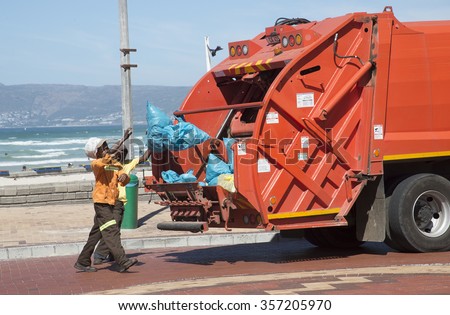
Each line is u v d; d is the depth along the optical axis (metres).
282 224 10.48
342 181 10.88
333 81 10.72
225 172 10.64
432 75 11.28
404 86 11.12
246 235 13.72
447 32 11.35
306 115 10.54
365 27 10.91
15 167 56.59
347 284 8.70
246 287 8.88
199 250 12.90
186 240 13.54
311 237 12.64
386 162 11.16
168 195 11.08
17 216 17.09
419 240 11.18
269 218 10.34
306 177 10.59
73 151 80.38
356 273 9.55
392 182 11.38
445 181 11.33
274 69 11.10
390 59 11.02
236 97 11.99
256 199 10.23
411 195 11.14
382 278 9.04
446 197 11.32
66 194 19.64
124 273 10.65
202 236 13.58
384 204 10.98
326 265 10.58
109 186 10.76
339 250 12.30
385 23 10.98
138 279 10.10
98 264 11.46
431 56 11.27
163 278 10.09
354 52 10.85
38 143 103.81
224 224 10.73
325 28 10.90
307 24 11.39
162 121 11.08
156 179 11.33
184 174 11.00
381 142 10.95
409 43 11.15
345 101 10.90
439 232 11.34
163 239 13.44
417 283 8.62
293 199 10.55
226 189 10.27
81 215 17.12
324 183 10.75
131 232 14.62
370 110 10.90
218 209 10.57
